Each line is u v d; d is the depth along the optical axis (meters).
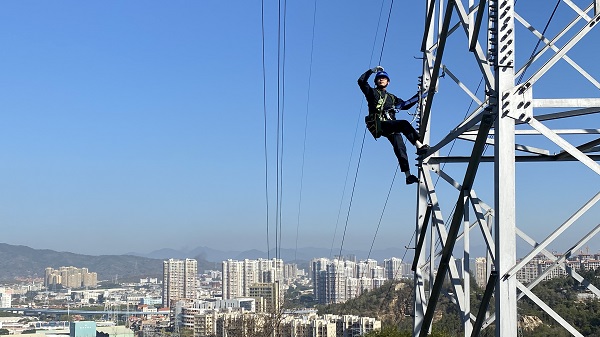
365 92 12.44
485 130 10.17
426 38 14.91
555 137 9.57
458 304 12.59
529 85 9.61
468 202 12.62
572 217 9.48
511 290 9.30
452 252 12.51
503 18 9.60
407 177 12.16
